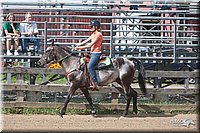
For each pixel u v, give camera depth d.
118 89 13.96
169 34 19.67
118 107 13.84
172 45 15.78
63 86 13.88
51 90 13.88
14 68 14.06
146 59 15.43
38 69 14.07
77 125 11.82
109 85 14.63
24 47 15.60
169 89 14.16
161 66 16.38
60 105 13.76
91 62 12.77
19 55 15.29
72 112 13.61
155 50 17.06
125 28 19.00
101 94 14.62
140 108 13.90
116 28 18.42
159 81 15.83
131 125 11.92
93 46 12.78
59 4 18.36
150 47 17.16
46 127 11.47
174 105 13.96
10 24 15.61
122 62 13.17
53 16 16.23
